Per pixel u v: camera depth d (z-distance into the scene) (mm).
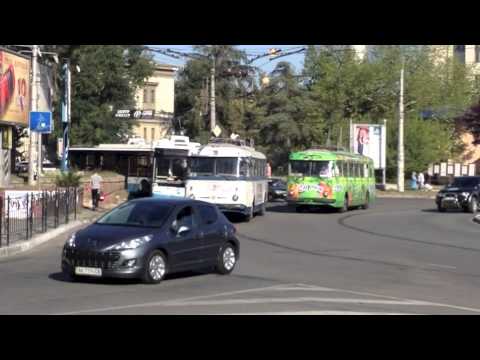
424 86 75062
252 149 34969
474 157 83500
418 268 17547
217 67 83500
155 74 100688
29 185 37500
